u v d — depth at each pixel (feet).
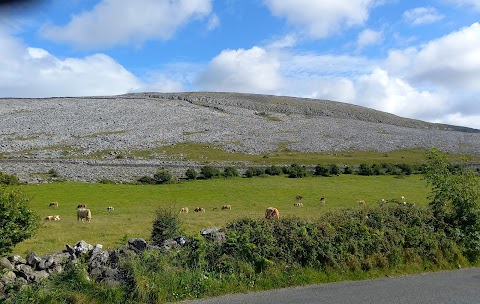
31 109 554.87
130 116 542.57
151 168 288.51
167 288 32.22
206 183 249.75
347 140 477.77
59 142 396.57
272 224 40.78
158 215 61.11
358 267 39.14
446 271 41.50
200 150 398.21
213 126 519.19
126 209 164.96
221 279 34.55
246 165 314.35
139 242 37.52
